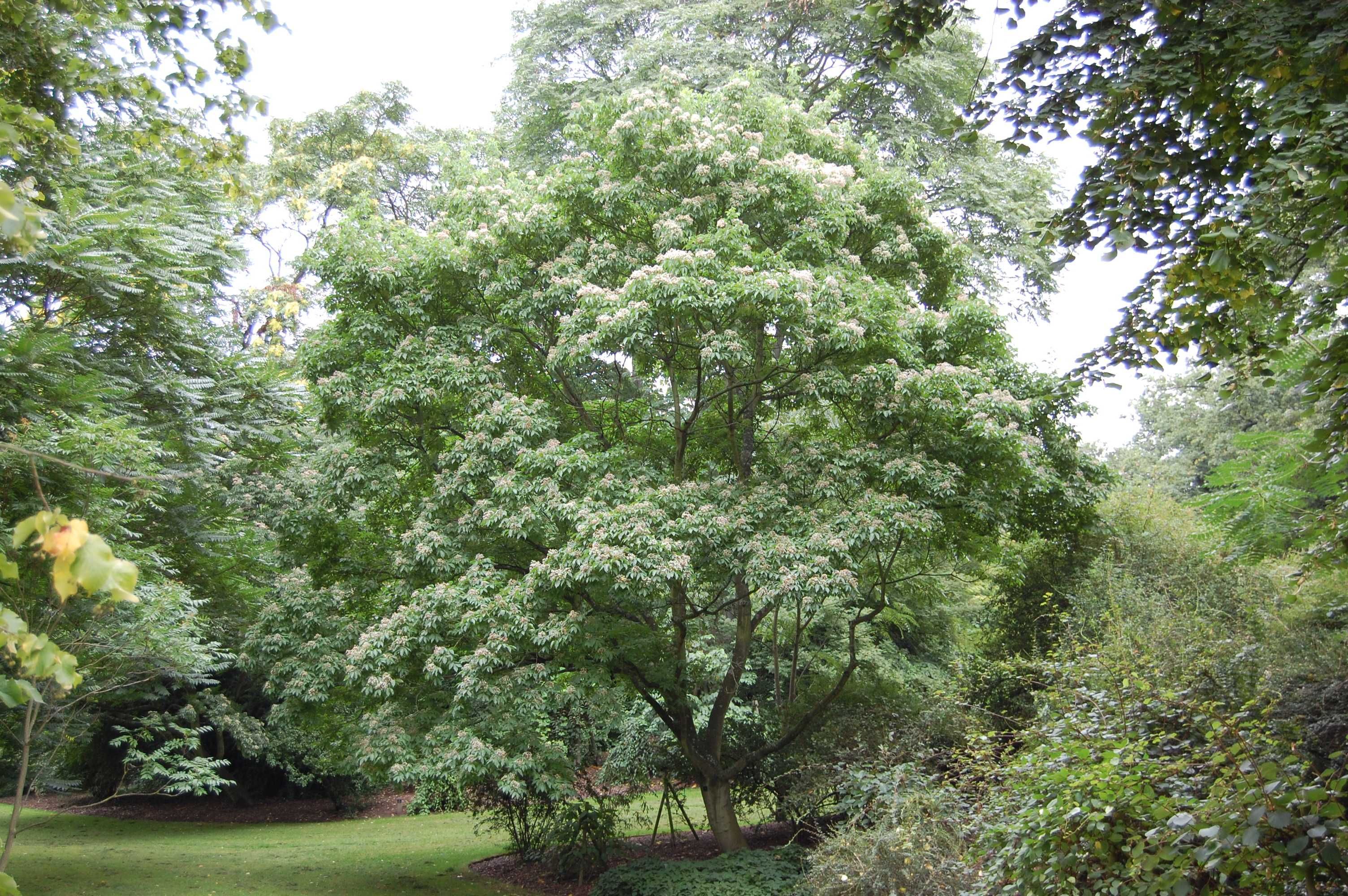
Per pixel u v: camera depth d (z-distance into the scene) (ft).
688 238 35.55
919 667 65.51
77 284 33.35
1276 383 19.30
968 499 36.73
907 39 18.07
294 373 53.98
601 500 34.14
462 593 33.73
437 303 39.55
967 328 39.19
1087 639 31.96
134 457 29.32
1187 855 12.05
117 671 30.99
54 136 23.80
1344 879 10.93
